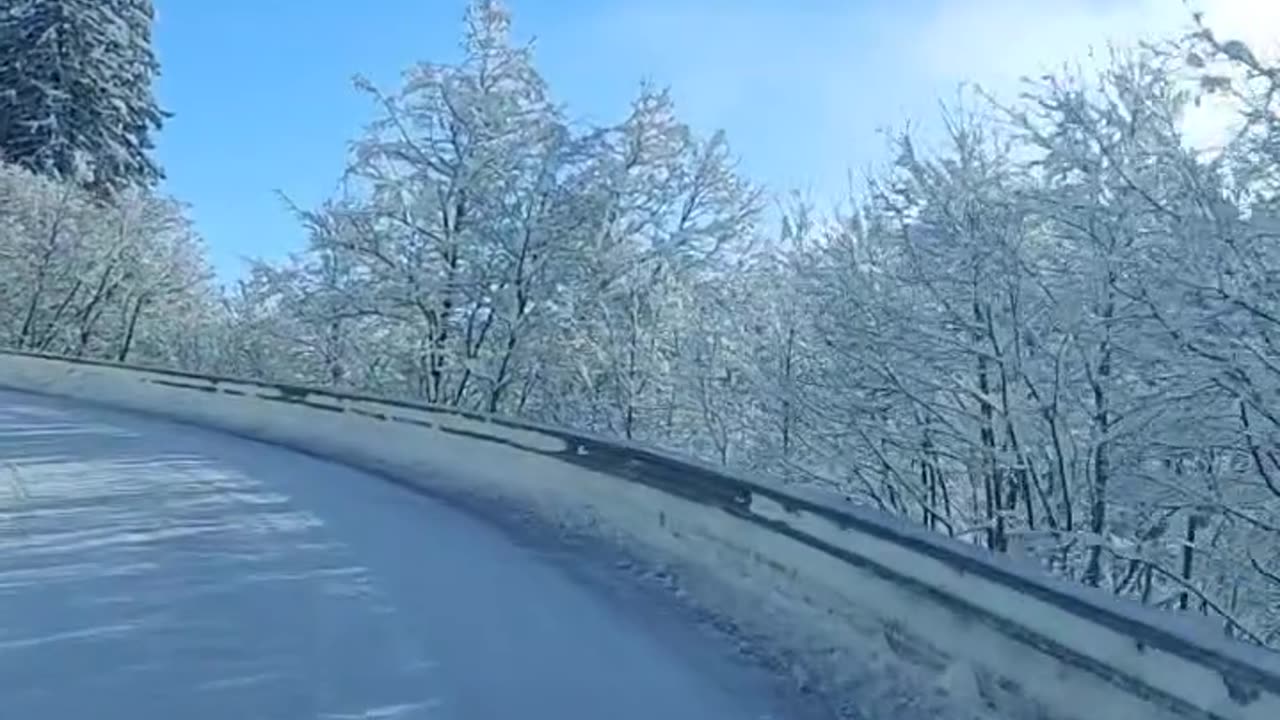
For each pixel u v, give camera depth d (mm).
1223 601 12867
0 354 32250
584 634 8297
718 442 22781
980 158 15305
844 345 16203
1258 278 11102
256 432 22422
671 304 26281
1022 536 13430
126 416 24516
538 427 15320
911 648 7012
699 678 7395
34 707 6078
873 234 16359
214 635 7605
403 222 28312
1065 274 14055
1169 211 12227
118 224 44344
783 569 8859
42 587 8586
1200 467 13062
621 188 27188
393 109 28516
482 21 28625
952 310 14836
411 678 6988
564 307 26828
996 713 6152
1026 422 14336
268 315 31062
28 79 50938
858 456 17281
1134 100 13391
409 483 16312
